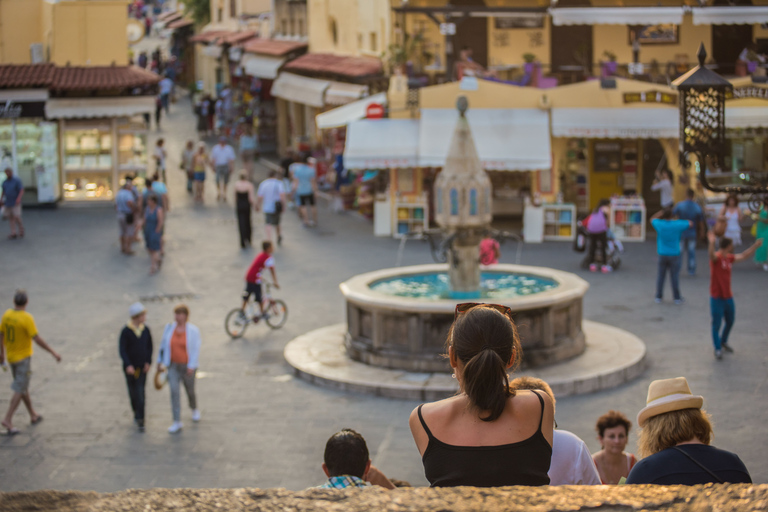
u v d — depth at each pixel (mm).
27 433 11203
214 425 11430
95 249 23266
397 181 25359
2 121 28562
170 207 29406
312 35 36312
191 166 30828
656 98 24594
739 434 10328
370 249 23328
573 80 27172
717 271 13375
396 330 13195
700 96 7445
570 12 23891
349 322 14094
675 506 1679
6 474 9914
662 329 15367
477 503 1731
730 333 14906
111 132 29766
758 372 12727
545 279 15031
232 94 43906
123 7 30234
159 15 75125
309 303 17938
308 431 11148
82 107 28703
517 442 2625
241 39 43625
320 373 13070
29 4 30734
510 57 29281
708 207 24438
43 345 11414
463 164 13812
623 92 24703
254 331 16094
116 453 10516
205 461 10242
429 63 27438
